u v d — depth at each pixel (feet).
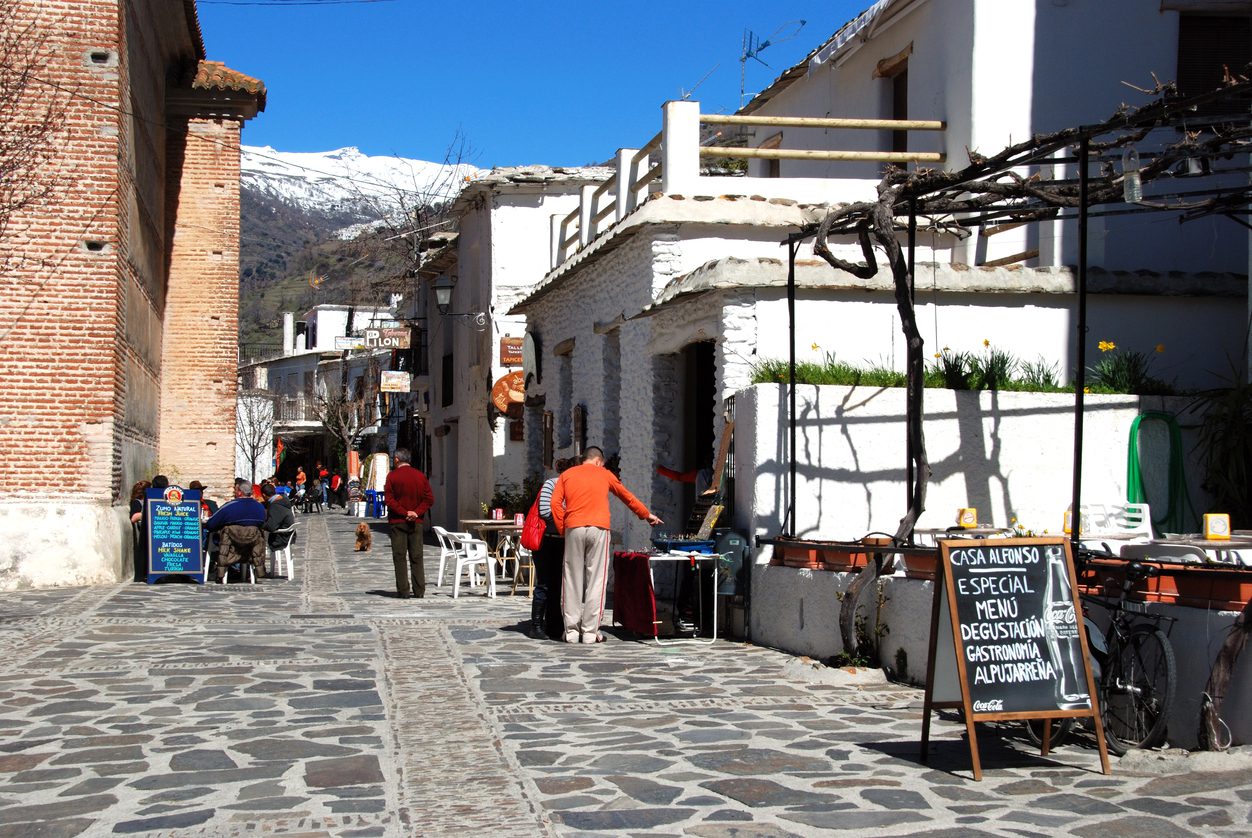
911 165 53.93
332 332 228.22
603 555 38.83
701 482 45.32
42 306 54.80
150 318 70.90
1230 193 37.32
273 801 19.33
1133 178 27.61
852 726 25.21
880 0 57.00
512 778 20.77
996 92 49.67
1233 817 17.95
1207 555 25.34
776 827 17.71
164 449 79.15
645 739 23.95
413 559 54.49
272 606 49.24
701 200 47.98
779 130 71.51
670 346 47.83
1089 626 23.38
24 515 54.44
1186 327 43.37
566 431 67.31
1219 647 21.85
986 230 47.83
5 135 50.65
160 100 73.82
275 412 217.15
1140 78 50.42
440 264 108.88
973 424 38.45
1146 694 22.53
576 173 88.33
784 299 41.27
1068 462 38.91
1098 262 45.11
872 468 38.14
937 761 21.94
